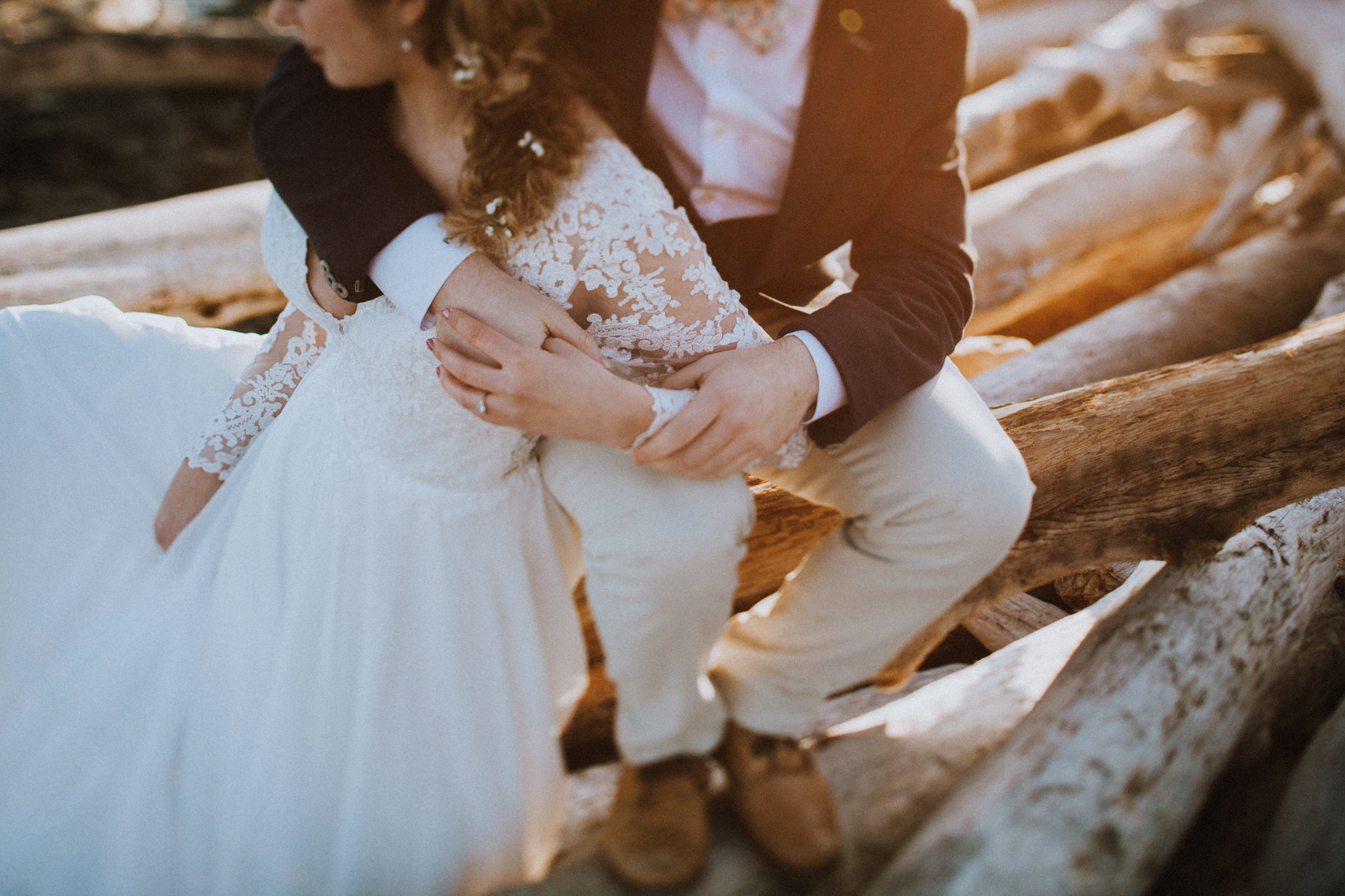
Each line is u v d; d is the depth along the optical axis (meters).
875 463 1.18
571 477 1.16
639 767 1.22
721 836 1.23
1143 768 1.21
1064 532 1.55
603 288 1.04
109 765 1.18
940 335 1.18
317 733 1.13
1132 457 1.55
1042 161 4.68
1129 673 1.36
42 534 1.31
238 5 6.54
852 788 1.30
